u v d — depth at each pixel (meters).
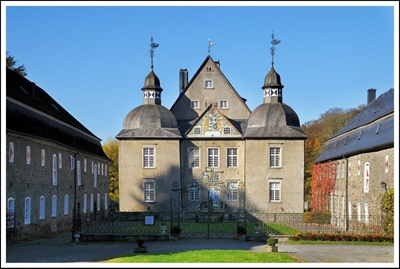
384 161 32.47
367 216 35.84
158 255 22.91
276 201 49.88
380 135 34.47
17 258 23.41
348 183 41.69
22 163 31.12
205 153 51.75
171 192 50.12
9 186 28.83
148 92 52.81
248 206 49.78
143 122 51.03
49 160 36.91
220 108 55.72
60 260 22.50
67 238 34.50
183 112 55.56
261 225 43.22
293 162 50.09
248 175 50.09
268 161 50.16
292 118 51.44
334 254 25.28
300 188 49.88
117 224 45.06
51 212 37.19
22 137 31.06
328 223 46.41
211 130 51.75
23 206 31.28
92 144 52.66
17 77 39.03
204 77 55.94
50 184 37.03
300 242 30.78
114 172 89.50
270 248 26.22
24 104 34.28
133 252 25.34
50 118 40.03
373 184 34.78
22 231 31.20
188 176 51.66
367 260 23.06
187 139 51.78
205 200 51.12
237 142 51.81
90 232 32.75
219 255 22.34
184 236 34.16
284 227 41.59
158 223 44.50
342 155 42.56
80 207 46.09
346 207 41.75
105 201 58.84
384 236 30.83
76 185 44.56
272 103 52.19
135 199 50.06
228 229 39.28
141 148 50.50
